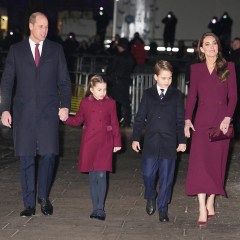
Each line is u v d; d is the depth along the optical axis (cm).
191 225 787
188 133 802
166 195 805
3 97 804
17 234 736
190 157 800
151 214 828
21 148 802
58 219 802
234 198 936
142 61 2438
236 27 2577
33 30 801
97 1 3588
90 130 804
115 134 809
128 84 1711
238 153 1334
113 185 1009
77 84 1686
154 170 812
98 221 797
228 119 789
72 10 3541
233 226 784
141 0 2584
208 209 825
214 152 797
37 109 802
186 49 2633
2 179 1038
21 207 859
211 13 2573
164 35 2595
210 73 799
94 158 804
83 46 2853
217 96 795
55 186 991
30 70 802
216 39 797
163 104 802
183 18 2589
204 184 789
